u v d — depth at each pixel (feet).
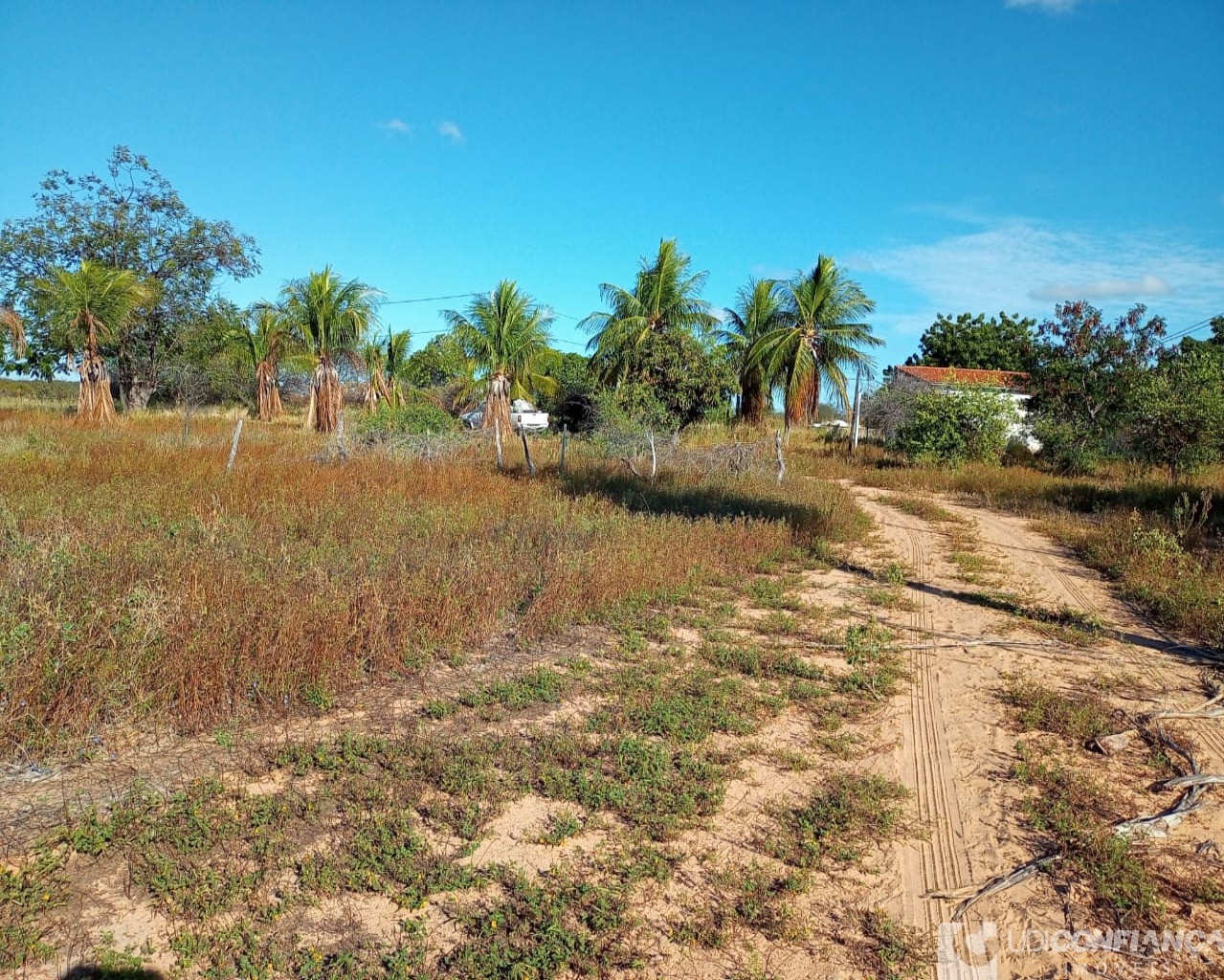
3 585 19.53
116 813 12.68
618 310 89.45
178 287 111.65
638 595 25.43
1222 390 65.87
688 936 10.81
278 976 9.89
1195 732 17.53
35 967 9.92
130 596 18.65
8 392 129.08
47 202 107.55
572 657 20.66
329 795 13.76
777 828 13.51
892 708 18.57
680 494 45.60
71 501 32.30
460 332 87.61
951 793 14.83
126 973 9.78
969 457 73.97
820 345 91.50
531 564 26.89
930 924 11.30
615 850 12.69
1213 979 10.31
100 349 95.50
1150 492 54.24
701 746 16.14
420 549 27.04
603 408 76.69
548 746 15.65
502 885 11.76
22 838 12.34
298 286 86.12
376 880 11.52
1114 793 14.88
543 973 10.05
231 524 29.01
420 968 10.08
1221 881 12.37
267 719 16.62
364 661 19.08
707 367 86.53
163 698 16.30
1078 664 21.75
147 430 71.97
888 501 53.78
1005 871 12.54
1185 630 24.86
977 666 21.48
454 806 13.66
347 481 41.68
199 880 11.44
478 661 20.29
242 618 18.69
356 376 97.09
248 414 110.52
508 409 87.86
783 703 18.30
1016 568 33.88
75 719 15.23
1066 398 80.69
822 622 24.63
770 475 57.21
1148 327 79.46
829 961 10.57
